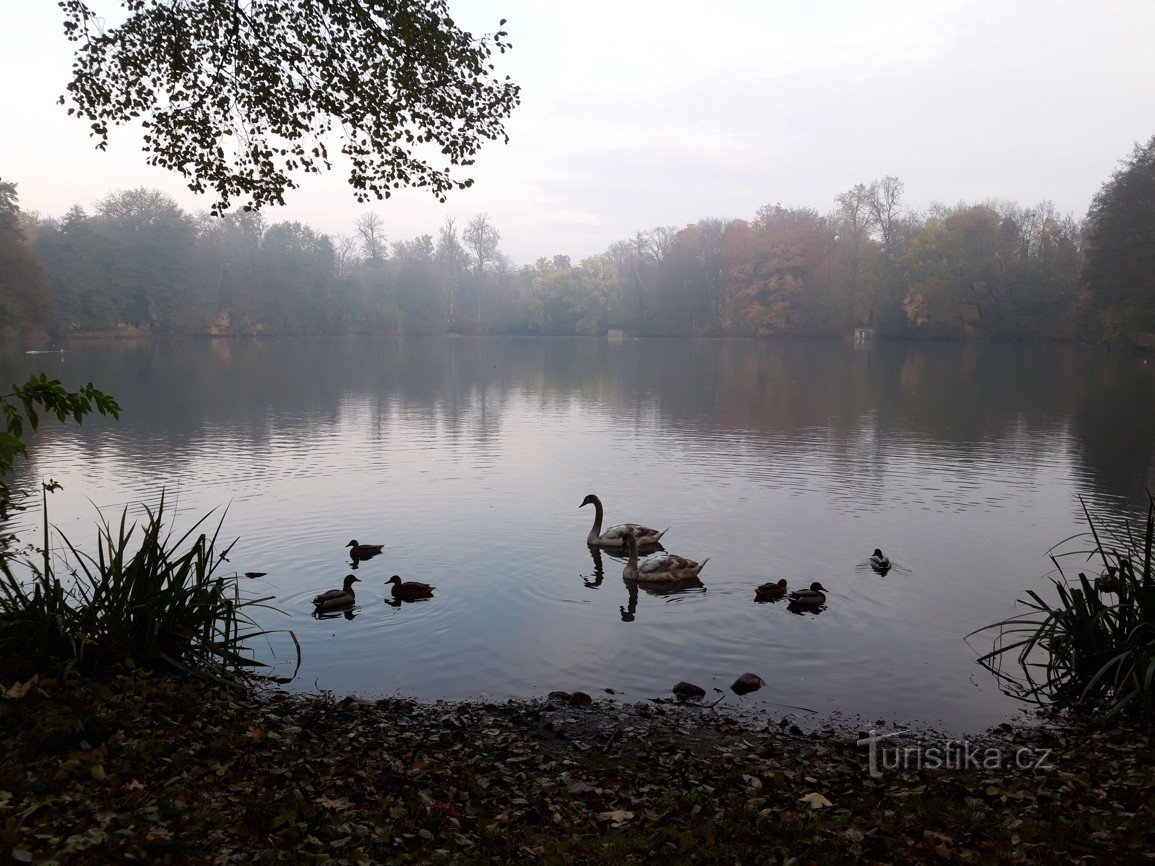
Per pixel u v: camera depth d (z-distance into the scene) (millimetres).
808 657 9953
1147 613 8680
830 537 15367
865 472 21734
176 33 11250
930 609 11570
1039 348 84625
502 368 65250
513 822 5785
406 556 14109
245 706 8148
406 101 12086
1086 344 84375
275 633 10711
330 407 37375
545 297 149875
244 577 12914
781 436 28297
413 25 11375
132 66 11297
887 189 106188
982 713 8492
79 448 25312
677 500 18469
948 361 68000
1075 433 28625
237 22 11281
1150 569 8805
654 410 36344
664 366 66750
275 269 124562
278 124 11984
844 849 5277
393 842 5258
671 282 130875
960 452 24984
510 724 8164
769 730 8062
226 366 64188
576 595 12242
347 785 6199
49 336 95188
